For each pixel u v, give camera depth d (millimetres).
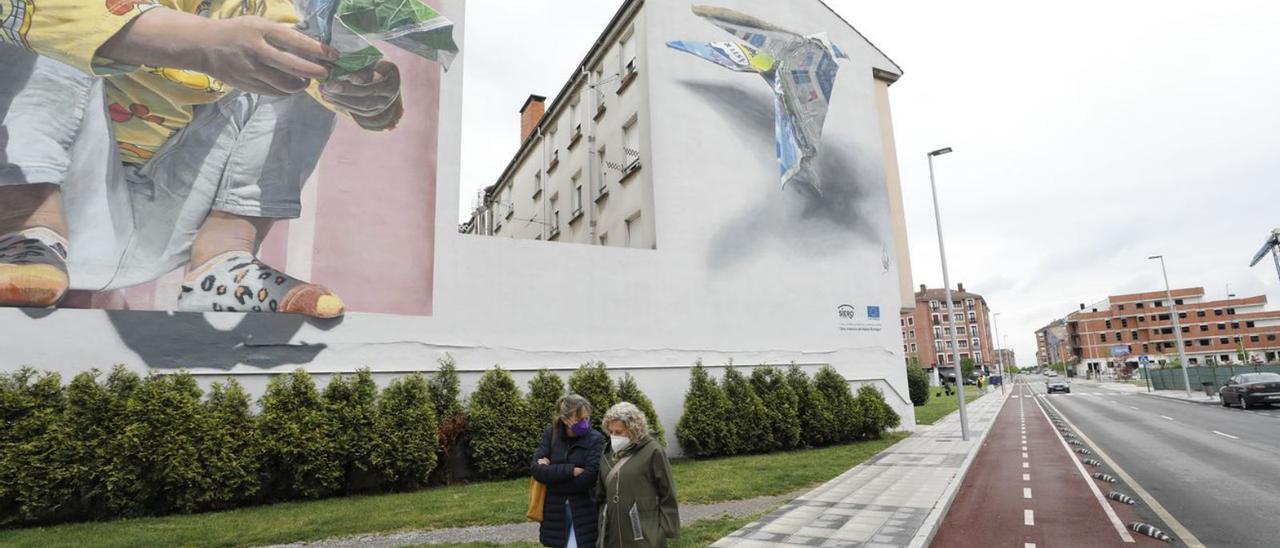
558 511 4199
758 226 17469
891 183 21547
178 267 10555
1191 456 12961
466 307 12969
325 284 11633
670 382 15227
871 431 17641
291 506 9805
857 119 20547
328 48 12469
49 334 9570
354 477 11188
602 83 20922
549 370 13648
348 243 11977
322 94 12250
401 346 12141
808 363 17469
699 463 13773
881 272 19500
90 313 9867
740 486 10594
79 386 9266
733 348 16312
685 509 9031
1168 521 7586
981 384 63750
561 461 4203
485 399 12406
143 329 10164
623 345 14750
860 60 21328
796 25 19984
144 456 9266
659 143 16609
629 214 17953
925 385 34125
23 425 8758
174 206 10680
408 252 12539
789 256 17812
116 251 10172
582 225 21672
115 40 10672
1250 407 25938
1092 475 11141
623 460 4211
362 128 12531
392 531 7902
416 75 13359
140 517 9141
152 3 11023
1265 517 7641
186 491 9453
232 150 11258
